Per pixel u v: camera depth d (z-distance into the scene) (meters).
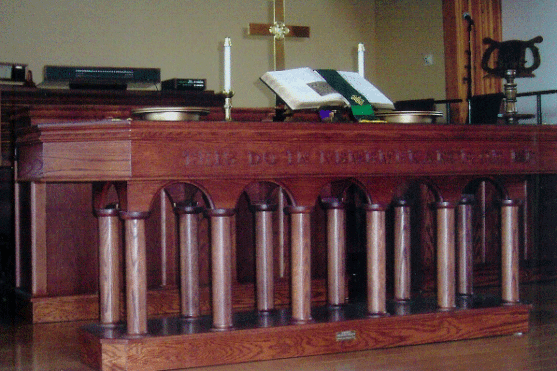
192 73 8.34
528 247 5.85
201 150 3.21
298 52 8.92
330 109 3.71
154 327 3.38
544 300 5.03
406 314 3.65
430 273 5.28
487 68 5.40
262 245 3.76
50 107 4.49
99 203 3.46
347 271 5.09
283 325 3.39
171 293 4.68
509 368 3.21
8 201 5.93
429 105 6.70
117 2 7.95
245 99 8.57
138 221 3.19
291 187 3.42
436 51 8.60
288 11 8.89
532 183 5.85
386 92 9.36
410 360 3.35
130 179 3.10
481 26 8.35
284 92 3.59
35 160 3.56
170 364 3.18
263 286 3.76
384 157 3.55
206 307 4.68
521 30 8.09
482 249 5.61
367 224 3.63
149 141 3.12
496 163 3.81
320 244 5.02
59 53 7.70
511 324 3.88
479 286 5.57
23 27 7.55
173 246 4.74
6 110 5.15
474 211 5.57
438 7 8.53
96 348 3.21
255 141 3.30
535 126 3.85
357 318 3.55
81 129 3.11
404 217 4.03
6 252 5.61
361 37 9.34
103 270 3.41
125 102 5.57
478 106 5.55
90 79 6.36
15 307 4.82
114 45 7.94
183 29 8.27
